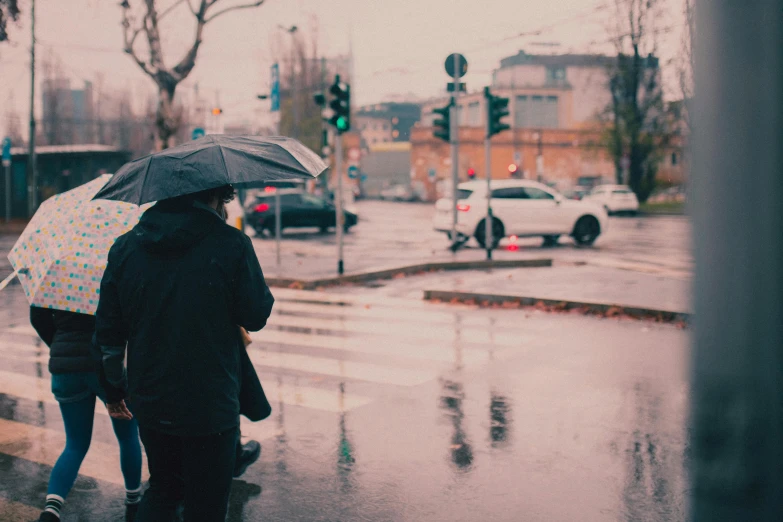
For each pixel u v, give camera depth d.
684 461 4.90
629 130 46.06
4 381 7.42
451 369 7.43
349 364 7.72
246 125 62.16
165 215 2.94
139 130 89.38
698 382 1.67
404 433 5.57
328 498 4.45
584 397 6.36
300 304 11.80
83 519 4.25
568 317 10.22
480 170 70.38
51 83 74.88
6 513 4.34
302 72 63.25
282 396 6.59
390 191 73.75
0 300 12.92
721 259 1.63
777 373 1.58
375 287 13.80
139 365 2.93
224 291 2.92
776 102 1.56
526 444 5.27
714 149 1.63
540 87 81.56
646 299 10.89
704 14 1.64
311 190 43.78
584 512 4.19
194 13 22.77
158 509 3.08
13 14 22.06
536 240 23.94
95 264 3.76
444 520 4.13
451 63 17.86
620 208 40.06
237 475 4.64
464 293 11.73
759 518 1.59
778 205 1.57
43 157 37.38
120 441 4.11
